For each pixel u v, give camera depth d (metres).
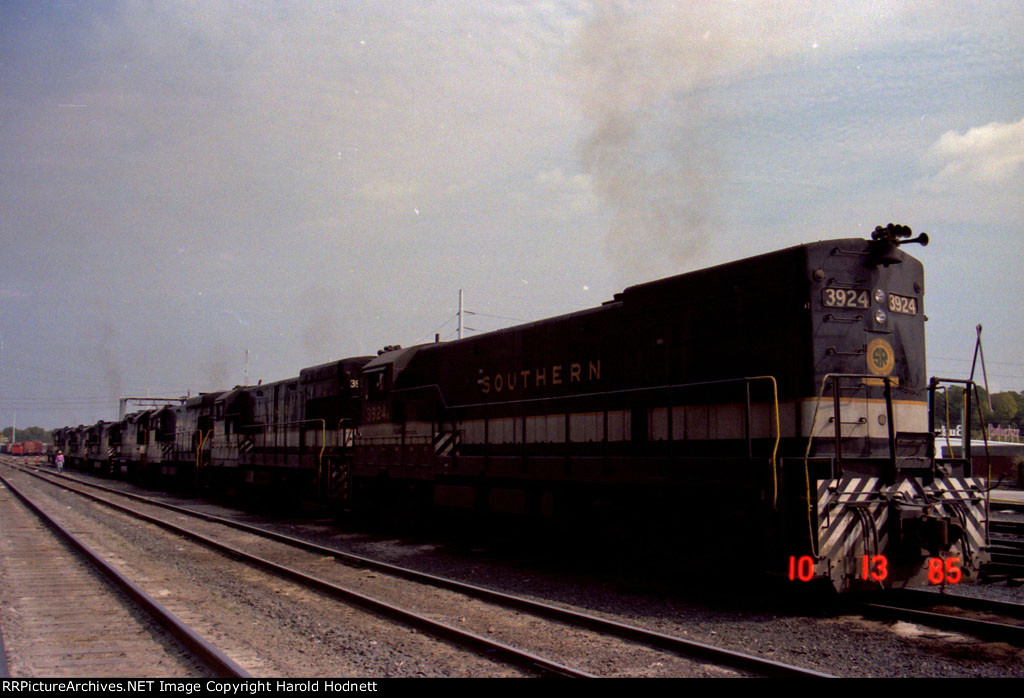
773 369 9.66
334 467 20.81
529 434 13.93
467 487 15.17
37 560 13.57
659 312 11.39
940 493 9.37
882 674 6.45
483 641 7.20
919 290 10.24
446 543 15.61
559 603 9.54
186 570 12.41
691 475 10.20
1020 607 8.49
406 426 17.56
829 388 9.33
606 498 11.77
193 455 32.59
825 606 9.19
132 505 25.75
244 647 7.50
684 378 10.88
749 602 9.48
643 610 9.08
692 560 10.21
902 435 9.38
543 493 13.16
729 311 10.32
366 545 15.49
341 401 21.00
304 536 17.36
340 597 9.82
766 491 9.05
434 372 17.39
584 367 12.78
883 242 9.80
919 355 10.12
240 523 18.91
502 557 13.55
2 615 8.96
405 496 17.62
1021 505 20.94
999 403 39.66
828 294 9.48
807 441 9.20
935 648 7.25
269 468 24.97
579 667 6.66
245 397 28.45
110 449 49.09
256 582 11.20
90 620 8.73
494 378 15.16
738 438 9.99
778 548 8.91
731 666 6.63
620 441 11.88
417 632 7.98
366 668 6.73
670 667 6.62
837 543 8.64
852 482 8.83
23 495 28.38
